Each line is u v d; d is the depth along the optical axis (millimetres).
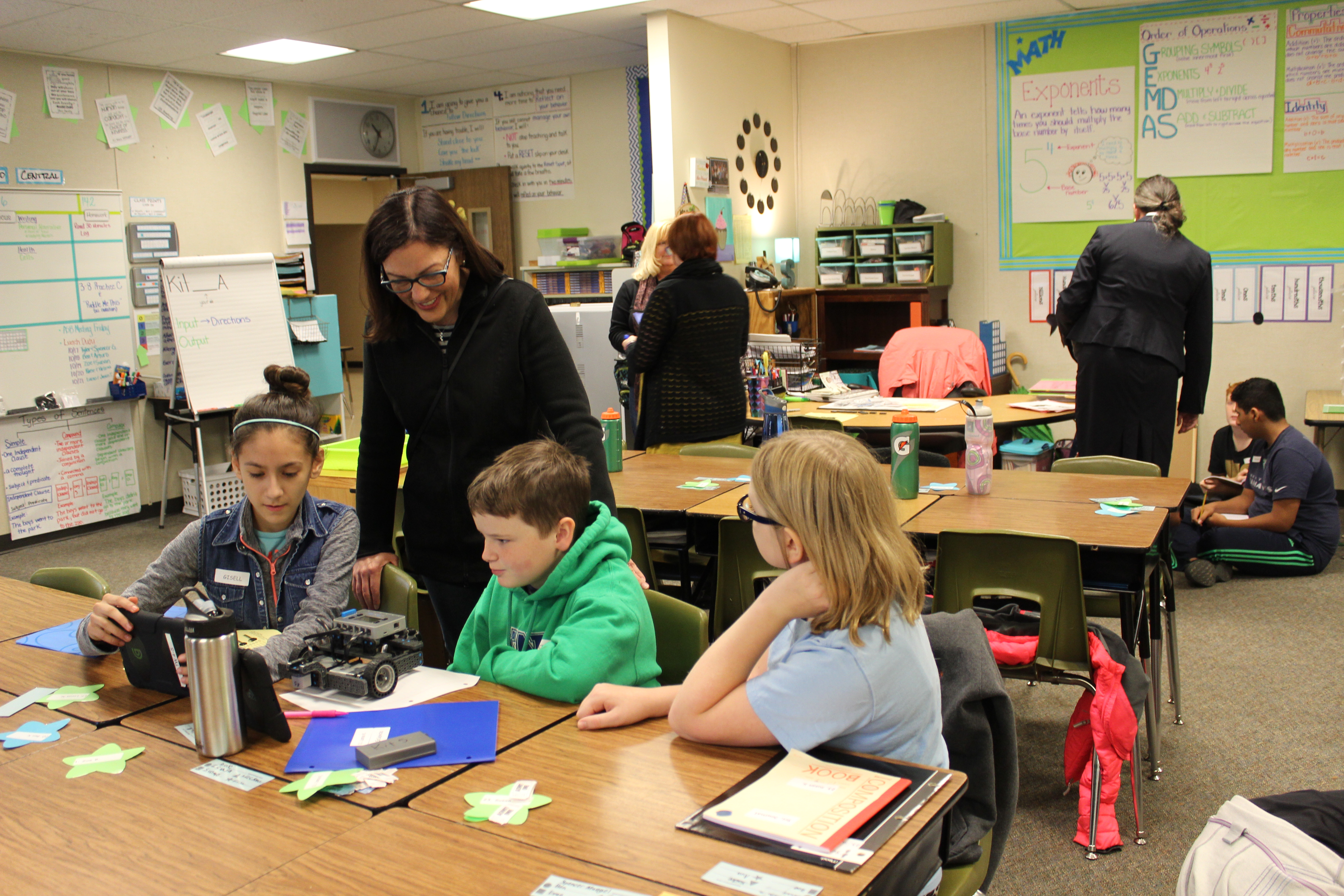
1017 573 2439
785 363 5512
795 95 7094
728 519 2766
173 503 6719
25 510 5934
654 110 5855
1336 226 5574
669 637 1904
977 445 3102
